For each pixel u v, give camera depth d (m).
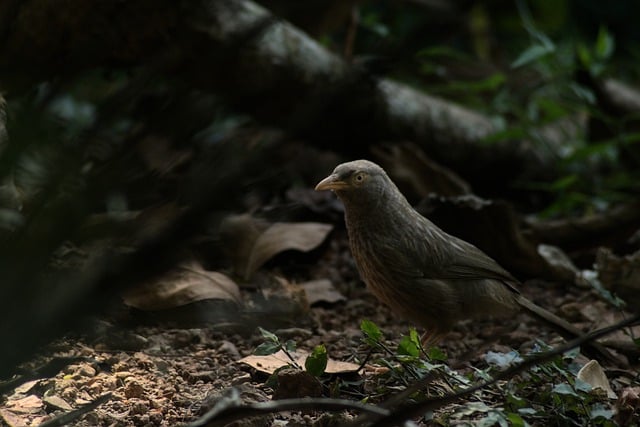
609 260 11.29
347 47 14.81
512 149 15.96
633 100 16.70
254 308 10.02
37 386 7.43
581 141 17.39
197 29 11.77
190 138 4.44
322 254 11.99
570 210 16.05
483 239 11.98
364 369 8.39
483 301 9.61
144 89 5.00
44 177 4.36
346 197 9.30
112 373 8.10
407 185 13.59
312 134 12.98
